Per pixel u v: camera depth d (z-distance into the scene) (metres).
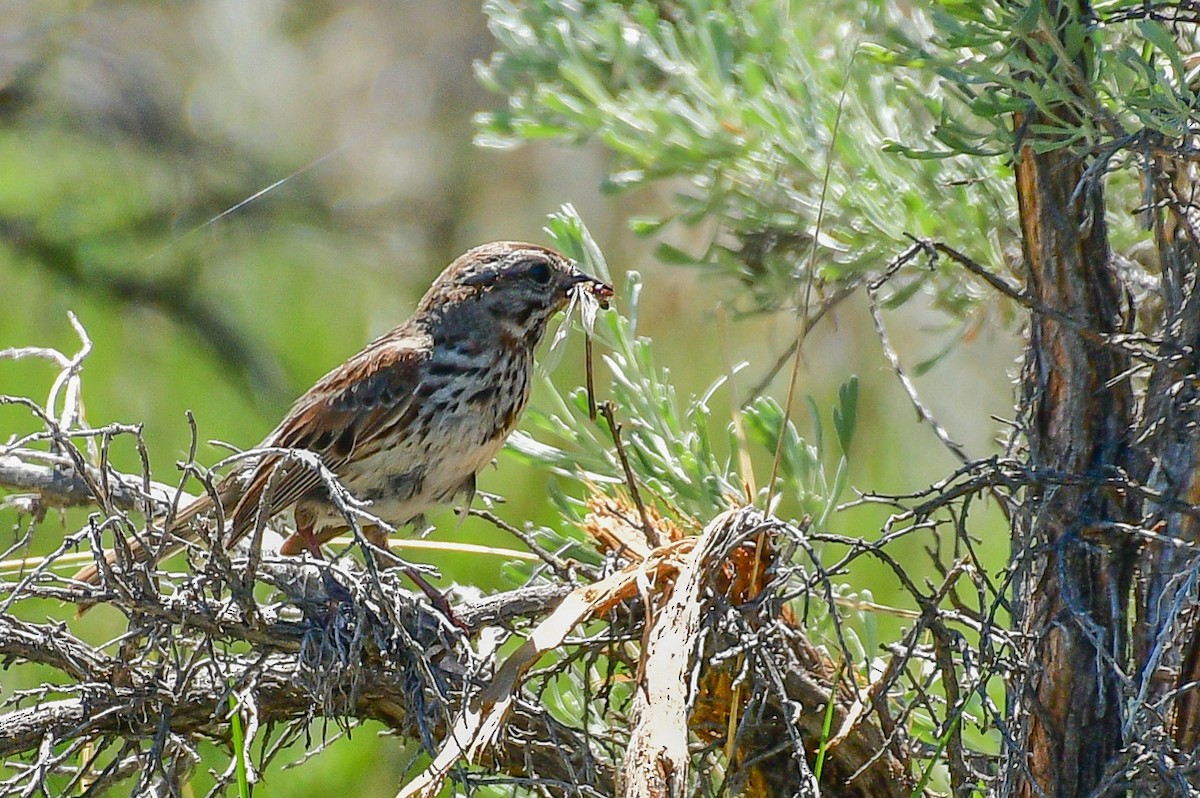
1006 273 7.67
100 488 7.35
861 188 7.72
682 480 7.55
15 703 6.60
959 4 6.27
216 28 18.12
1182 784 5.86
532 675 7.07
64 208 16.80
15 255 16.41
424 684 7.06
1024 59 6.16
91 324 15.82
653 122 7.83
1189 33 7.04
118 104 17.45
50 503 8.41
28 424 13.79
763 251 8.01
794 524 7.17
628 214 13.18
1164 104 5.92
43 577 6.59
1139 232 7.39
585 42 8.27
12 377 14.23
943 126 6.36
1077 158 6.25
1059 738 6.43
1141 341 6.12
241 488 9.05
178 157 17.30
